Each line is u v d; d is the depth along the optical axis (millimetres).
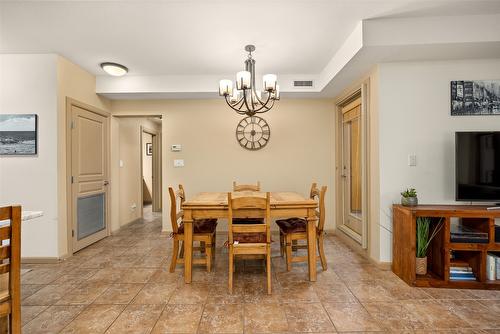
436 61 2793
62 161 3170
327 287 2424
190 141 4348
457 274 2430
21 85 3082
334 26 2529
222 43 2865
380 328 1818
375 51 2539
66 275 2711
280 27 2539
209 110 4348
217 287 2430
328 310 2041
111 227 4320
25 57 3084
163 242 3879
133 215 5316
